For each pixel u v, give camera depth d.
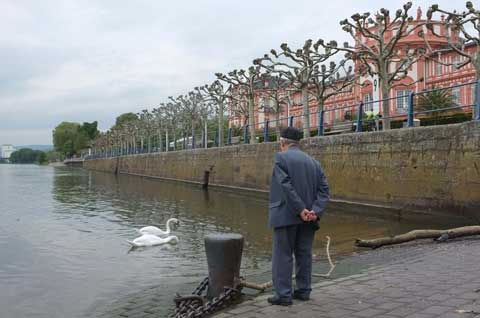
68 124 184.25
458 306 5.92
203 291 8.16
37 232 18.95
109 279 11.38
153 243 15.83
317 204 6.80
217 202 30.34
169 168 58.47
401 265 9.09
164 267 12.55
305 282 6.85
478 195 16.31
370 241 12.48
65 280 11.38
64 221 22.25
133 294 9.84
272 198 6.84
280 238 6.72
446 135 17.78
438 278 7.60
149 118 78.62
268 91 46.81
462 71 48.09
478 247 10.55
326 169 25.31
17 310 9.17
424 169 18.84
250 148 36.22
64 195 38.25
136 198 34.53
